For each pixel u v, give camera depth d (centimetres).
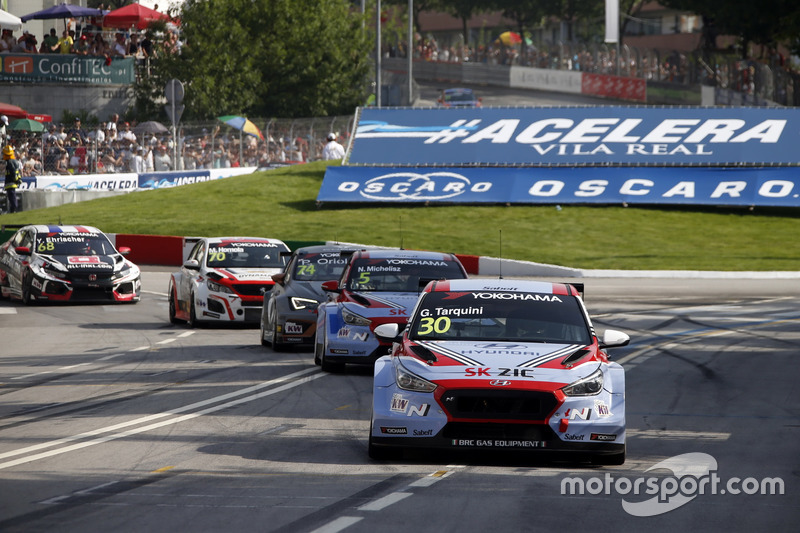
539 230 13912
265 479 3073
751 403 4581
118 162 16712
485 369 3262
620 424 3212
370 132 16288
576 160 15475
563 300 3753
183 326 7688
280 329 6122
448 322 3619
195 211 15062
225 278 7356
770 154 15225
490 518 2633
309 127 19075
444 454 3447
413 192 15262
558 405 3175
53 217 14550
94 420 4097
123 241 12900
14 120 16400
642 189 14975
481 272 11844
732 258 12569
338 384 4988
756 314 8088
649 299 9175
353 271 5672
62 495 2875
